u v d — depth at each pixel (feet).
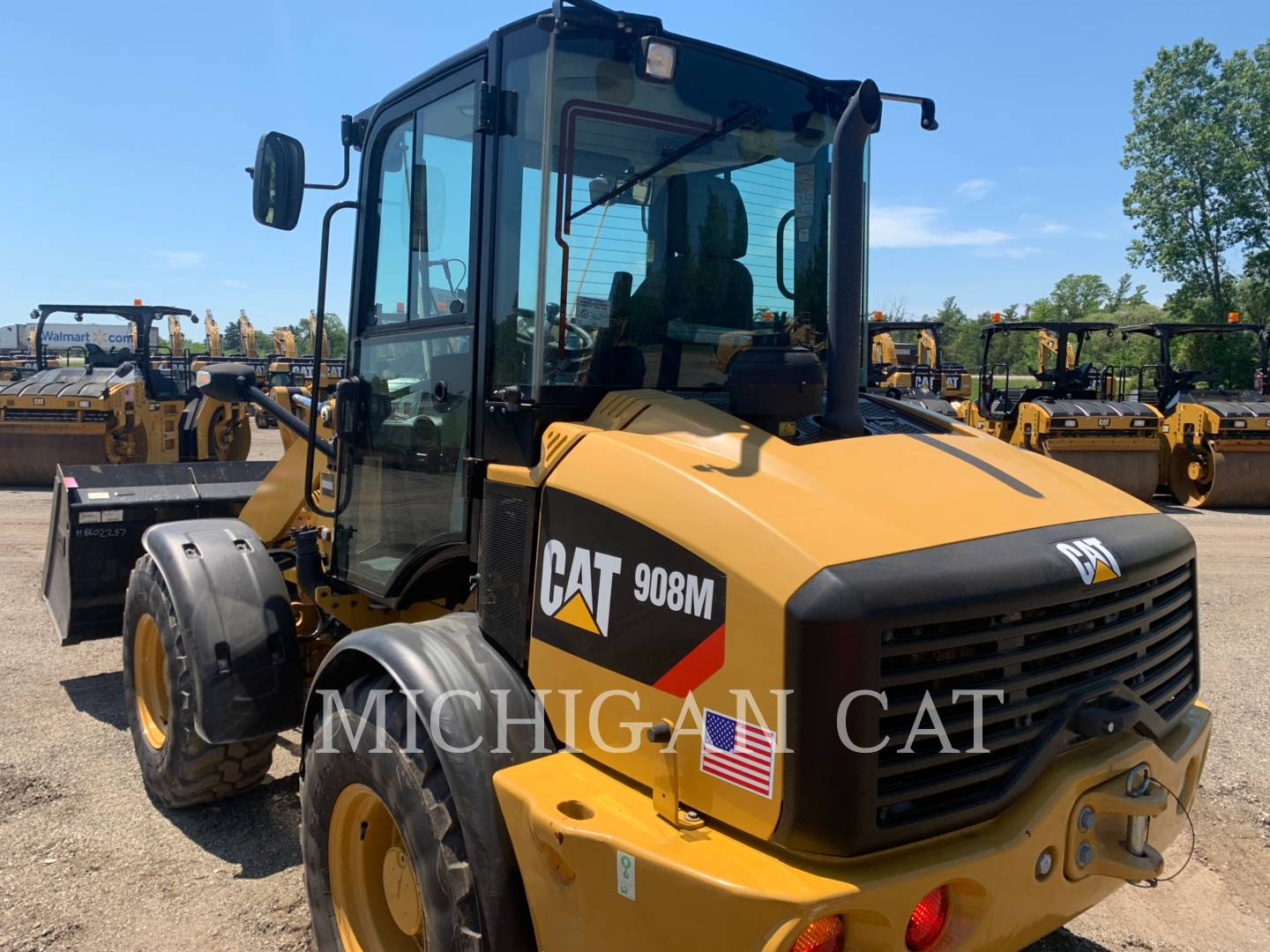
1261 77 97.50
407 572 10.32
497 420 8.77
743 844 6.37
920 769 6.40
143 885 11.20
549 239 8.40
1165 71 101.50
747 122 9.87
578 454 7.77
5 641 20.79
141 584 12.89
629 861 6.34
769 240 10.19
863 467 7.57
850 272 8.02
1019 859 6.64
